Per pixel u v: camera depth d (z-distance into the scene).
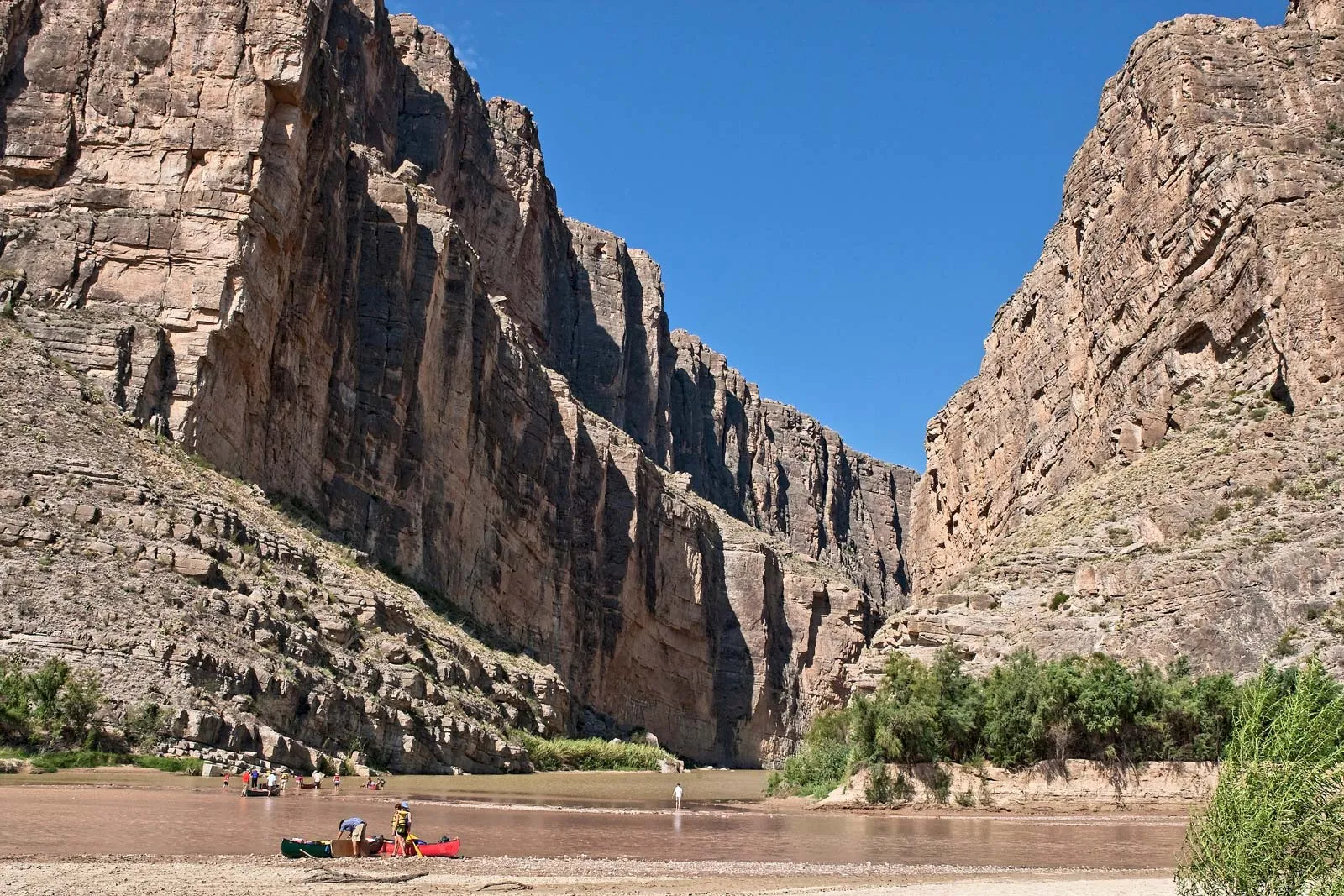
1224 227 69.44
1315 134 72.56
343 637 55.66
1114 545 58.34
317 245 74.31
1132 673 45.88
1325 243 62.47
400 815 27.59
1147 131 80.62
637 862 28.19
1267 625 48.62
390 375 80.06
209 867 23.23
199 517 53.56
